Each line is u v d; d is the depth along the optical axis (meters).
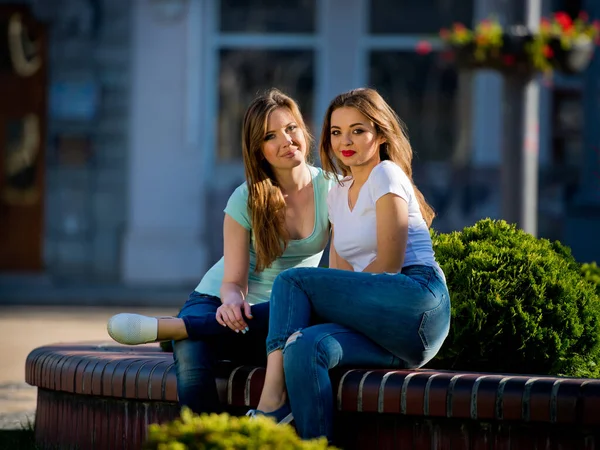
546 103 36.25
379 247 9.55
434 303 9.34
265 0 37.53
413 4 37.34
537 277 10.20
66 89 36.78
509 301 10.09
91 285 36.19
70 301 31.59
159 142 36.84
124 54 36.75
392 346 9.35
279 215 10.29
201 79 37.00
